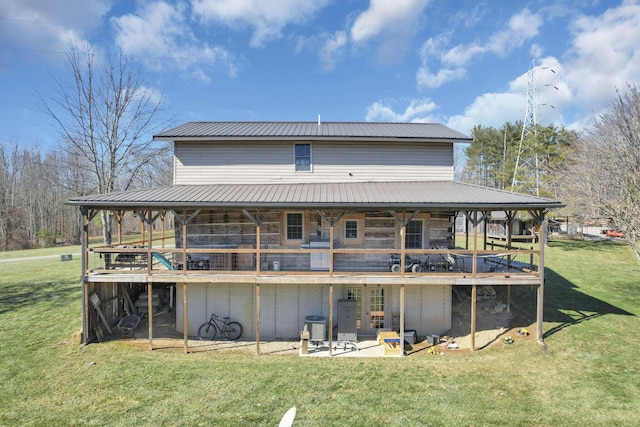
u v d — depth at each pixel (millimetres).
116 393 8820
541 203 11242
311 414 8016
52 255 30734
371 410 8172
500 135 56781
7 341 11734
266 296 13289
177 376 9773
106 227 22781
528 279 11742
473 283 11727
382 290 13422
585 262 23484
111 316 13523
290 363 10773
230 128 15938
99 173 26781
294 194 12469
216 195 12211
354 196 12156
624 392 8688
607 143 17953
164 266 13508
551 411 8023
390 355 11406
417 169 15133
